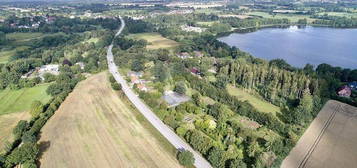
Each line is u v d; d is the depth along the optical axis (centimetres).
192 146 12875
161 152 12450
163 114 15588
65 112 16325
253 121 15588
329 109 17200
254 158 11969
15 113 16675
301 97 18588
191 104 16962
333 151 12725
